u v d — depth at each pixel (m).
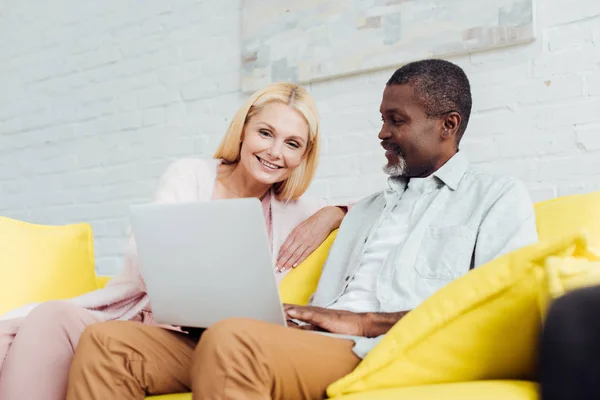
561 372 0.32
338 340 1.17
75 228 2.06
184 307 1.25
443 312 1.02
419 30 2.15
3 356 1.31
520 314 0.99
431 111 1.50
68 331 1.33
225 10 2.64
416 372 1.03
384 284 1.40
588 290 0.34
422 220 1.44
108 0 2.99
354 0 2.29
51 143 3.15
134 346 1.24
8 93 3.31
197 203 1.18
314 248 1.70
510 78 2.01
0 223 1.99
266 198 1.80
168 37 2.80
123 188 2.90
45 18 3.20
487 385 0.94
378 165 2.24
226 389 1.01
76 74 3.08
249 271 1.15
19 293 1.89
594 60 1.88
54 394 1.29
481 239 1.33
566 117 1.92
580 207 1.37
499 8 2.01
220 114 2.63
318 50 2.36
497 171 2.01
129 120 2.89
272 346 1.06
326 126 2.36
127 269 1.55
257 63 2.51
